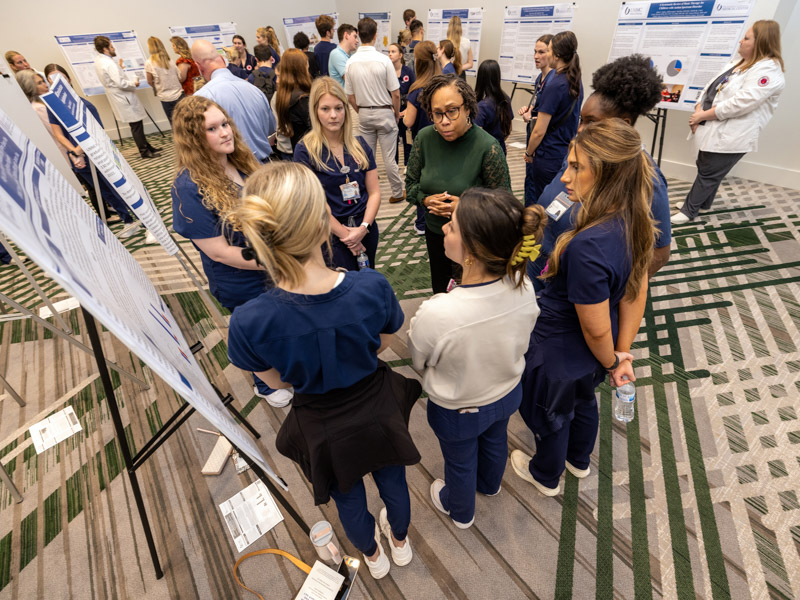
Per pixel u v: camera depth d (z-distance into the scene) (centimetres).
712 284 254
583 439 145
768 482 153
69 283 56
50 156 320
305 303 76
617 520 146
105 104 642
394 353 225
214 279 161
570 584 132
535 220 80
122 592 138
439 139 170
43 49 584
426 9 566
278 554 145
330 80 168
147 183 480
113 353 237
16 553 150
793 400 181
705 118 287
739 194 346
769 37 252
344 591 133
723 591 126
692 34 308
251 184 72
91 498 165
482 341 91
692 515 146
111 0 605
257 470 121
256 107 235
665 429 174
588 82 423
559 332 112
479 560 139
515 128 537
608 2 379
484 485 147
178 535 152
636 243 99
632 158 90
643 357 209
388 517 124
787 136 335
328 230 76
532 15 428
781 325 221
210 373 221
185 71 547
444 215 167
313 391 90
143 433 190
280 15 743
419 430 184
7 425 200
